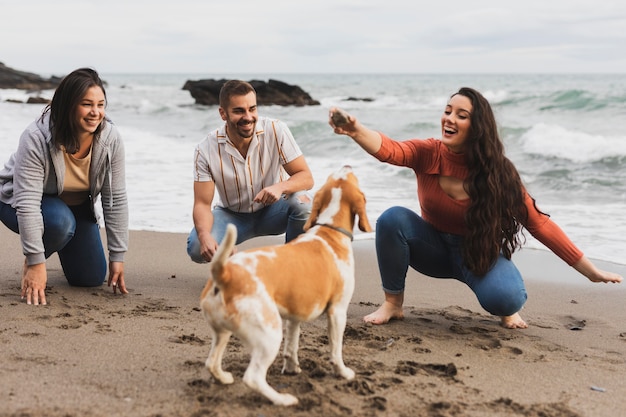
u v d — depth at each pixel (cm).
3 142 1509
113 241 513
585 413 332
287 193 491
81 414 294
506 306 459
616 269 654
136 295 523
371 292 581
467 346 432
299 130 1634
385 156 450
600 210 904
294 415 303
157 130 2023
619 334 477
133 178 1101
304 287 312
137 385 332
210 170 510
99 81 464
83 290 527
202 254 488
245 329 294
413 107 3080
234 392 325
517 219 463
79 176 491
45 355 371
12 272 566
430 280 622
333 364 347
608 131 1551
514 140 1390
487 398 344
